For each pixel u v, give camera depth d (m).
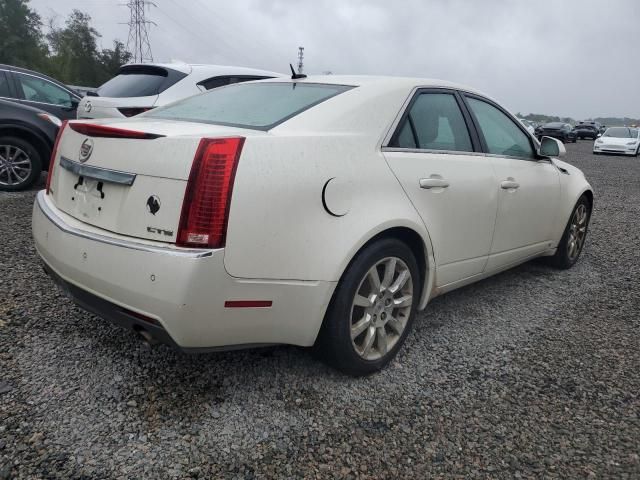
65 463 2.03
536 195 3.99
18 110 6.60
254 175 2.19
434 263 3.06
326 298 2.43
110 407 2.38
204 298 2.12
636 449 2.32
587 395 2.73
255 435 2.27
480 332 3.44
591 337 3.44
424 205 2.90
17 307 3.28
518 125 4.07
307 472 2.08
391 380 2.79
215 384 2.62
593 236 6.38
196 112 2.97
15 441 2.12
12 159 6.65
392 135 2.85
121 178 2.29
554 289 4.36
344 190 2.48
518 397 2.68
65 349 2.84
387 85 3.03
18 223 5.21
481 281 4.48
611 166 17.48
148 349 2.90
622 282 4.62
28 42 55.59
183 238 2.11
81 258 2.34
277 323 2.37
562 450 2.29
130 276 2.16
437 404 2.59
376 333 2.79
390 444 2.27
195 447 2.17
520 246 3.99
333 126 2.63
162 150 2.19
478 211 3.33
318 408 2.49
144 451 2.13
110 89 6.86
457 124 3.38
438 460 2.20
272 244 2.24
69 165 2.64
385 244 2.67
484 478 2.11
